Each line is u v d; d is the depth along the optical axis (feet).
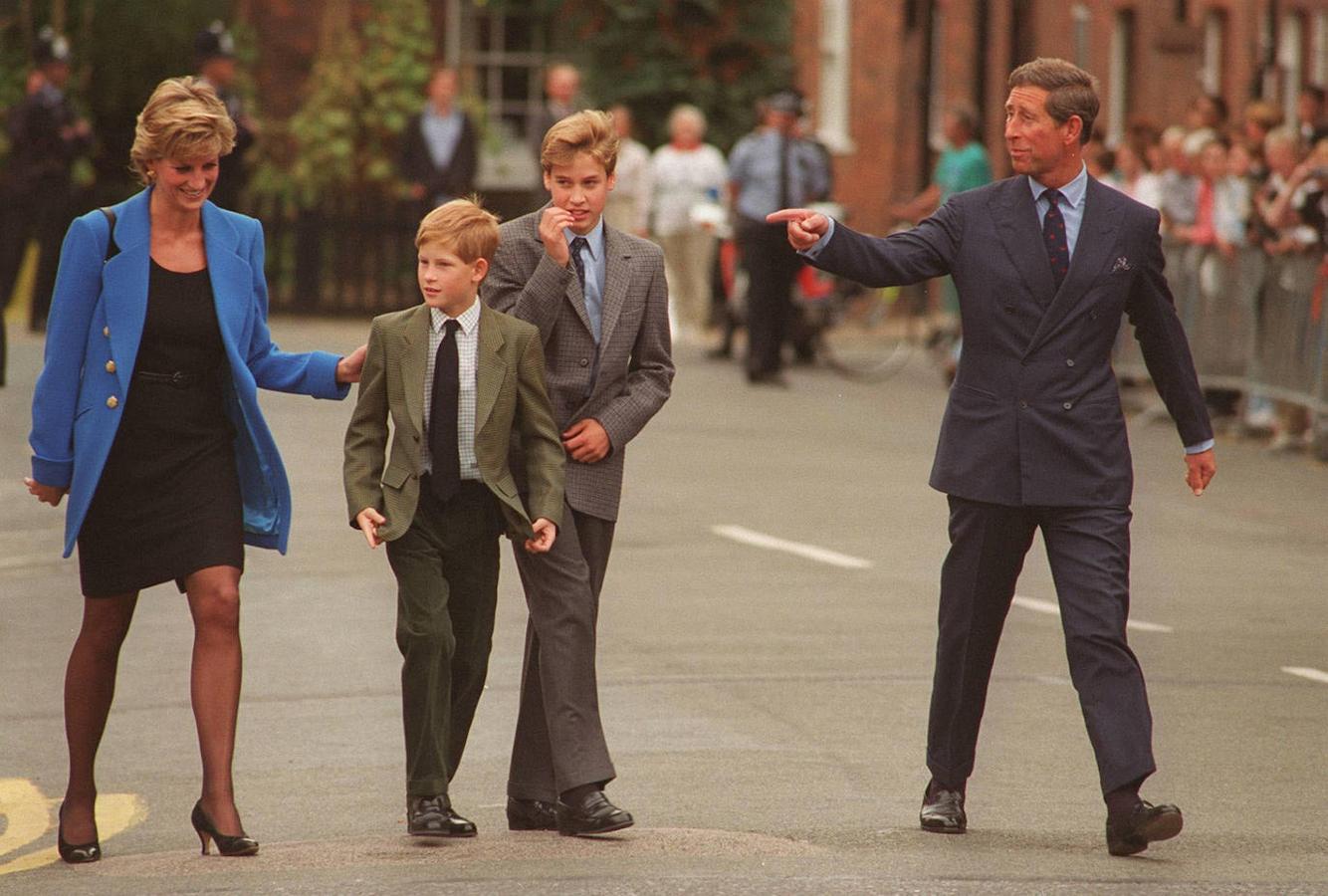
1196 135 167.94
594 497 59.52
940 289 234.99
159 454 57.82
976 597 60.34
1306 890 52.85
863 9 274.77
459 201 58.59
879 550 110.22
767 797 64.34
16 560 103.35
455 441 57.93
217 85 164.25
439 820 57.52
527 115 254.27
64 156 189.57
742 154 183.42
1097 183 60.03
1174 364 61.00
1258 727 74.43
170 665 83.30
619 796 64.44
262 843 59.52
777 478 134.00
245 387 57.88
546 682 58.65
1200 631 92.22
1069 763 69.21
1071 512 59.62
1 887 54.54
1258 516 126.82
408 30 237.25
